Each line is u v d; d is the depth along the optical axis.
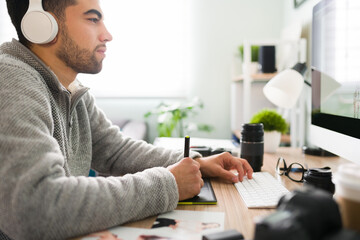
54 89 0.76
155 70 2.83
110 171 0.99
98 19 0.78
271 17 2.66
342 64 0.87
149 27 2.80
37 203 0.48
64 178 0.53
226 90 2.77
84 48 0.76
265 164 1.04
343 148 0.85
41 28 0.71
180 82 2.82
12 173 0.50
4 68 0.61
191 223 0.54
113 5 2.79
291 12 2.28
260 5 2.67
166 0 2.77
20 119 0.54
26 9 0.74
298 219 0.29
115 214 0.52
